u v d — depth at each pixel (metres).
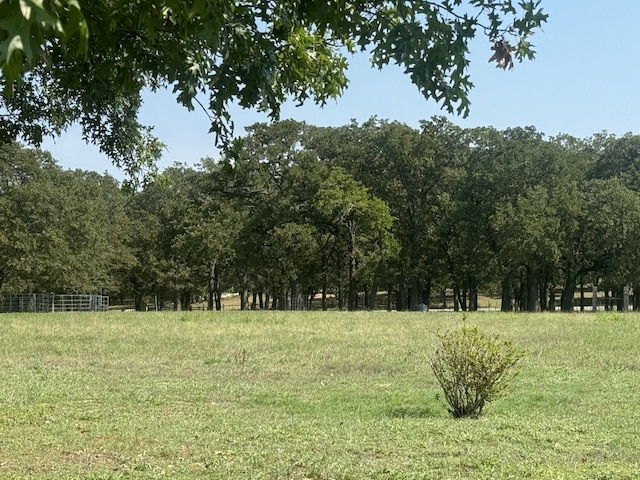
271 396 11.07
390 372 14.20
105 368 14.66
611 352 17.12
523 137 50.78
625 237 45.19
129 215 66.00
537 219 44.84
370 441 7.32
